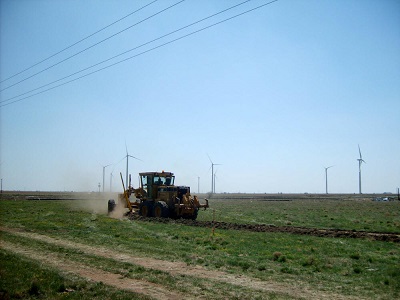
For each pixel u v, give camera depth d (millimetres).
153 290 12109
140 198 40906
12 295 10898
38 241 21312
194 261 16766
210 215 45844
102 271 14656
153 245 20938
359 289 12656
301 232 27438
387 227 32938
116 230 27266
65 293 11445
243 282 13328
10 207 52938
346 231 27797
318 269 15547
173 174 40406
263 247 20719
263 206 71188
